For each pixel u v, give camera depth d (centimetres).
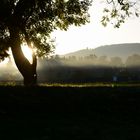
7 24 4203
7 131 1828
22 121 2092
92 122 2072
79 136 1727
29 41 4503
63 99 2622
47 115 2283
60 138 1686
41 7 4266
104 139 1677
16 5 4194
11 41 4316
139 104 2519
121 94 2723
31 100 2591
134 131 1842
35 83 4447
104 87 3142
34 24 4397
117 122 2081
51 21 4547
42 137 1702
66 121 2094
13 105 2491
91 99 2612
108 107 2470
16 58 4391
